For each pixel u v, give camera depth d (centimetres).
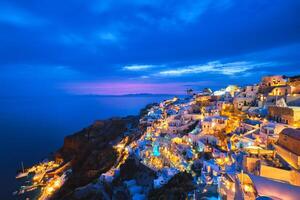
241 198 2159
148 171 6019
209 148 4978
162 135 7806
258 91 7744
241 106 7325
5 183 8506
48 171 9594
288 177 2403
